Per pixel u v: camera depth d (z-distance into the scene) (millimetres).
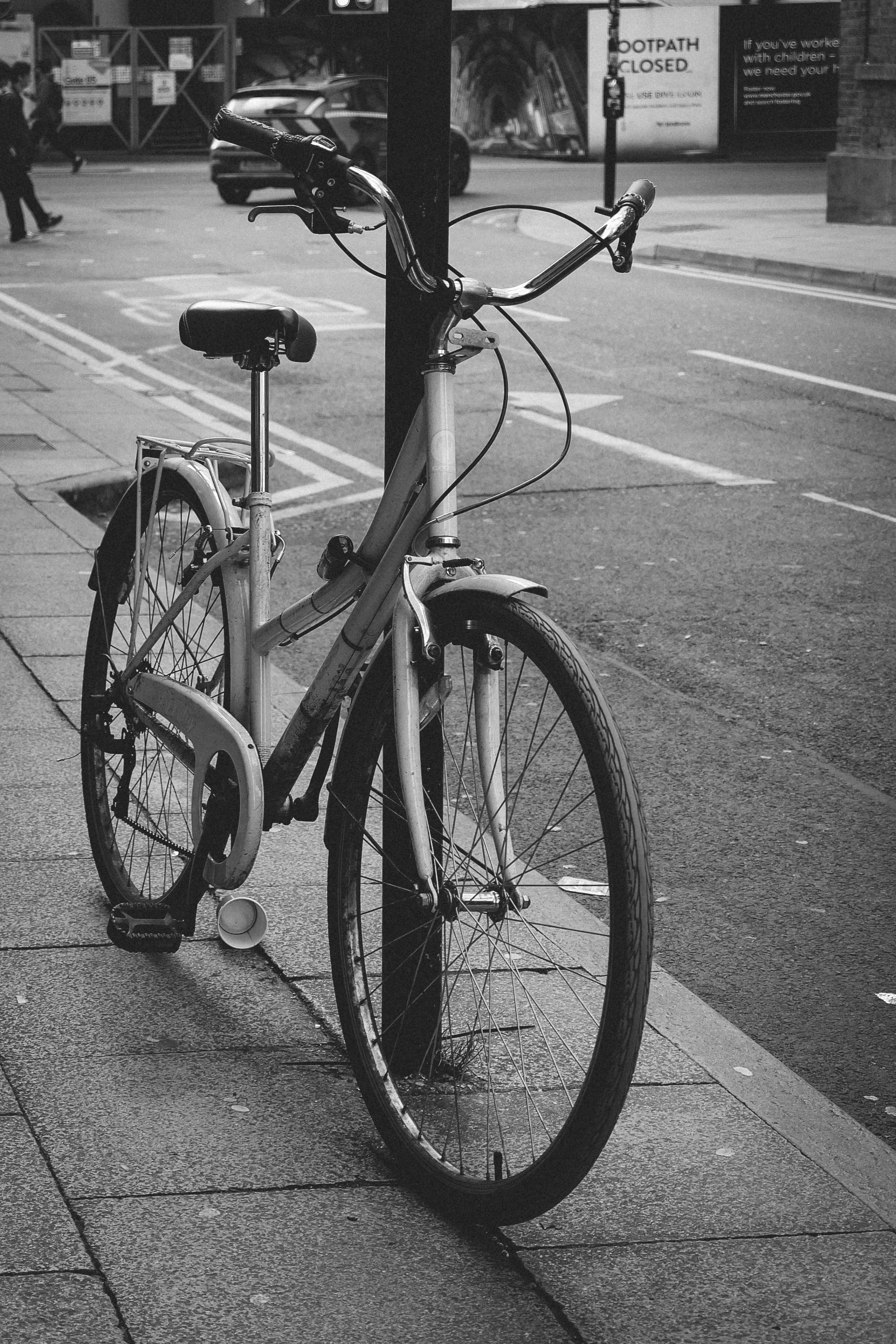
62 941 3871
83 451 10000
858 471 10047
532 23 36281
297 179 2914
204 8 42594
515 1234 2811
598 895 4496
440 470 2895
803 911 4625
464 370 13344
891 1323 2613
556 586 7715
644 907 2559
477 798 3047
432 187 3115
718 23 35531
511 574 7898
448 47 3086
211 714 3455
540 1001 3562
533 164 35688
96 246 21688
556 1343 2539
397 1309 2600
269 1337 2520
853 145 22562
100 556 4121
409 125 3094
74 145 40812
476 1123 3094
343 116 26641
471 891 2977
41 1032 3443
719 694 6348
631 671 6590
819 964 4328
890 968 4316
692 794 5418
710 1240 2809
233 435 10898
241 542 3551
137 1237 2752
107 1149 3018
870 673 6598
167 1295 2604
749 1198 2939
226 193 27234
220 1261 2699
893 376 12992
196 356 14062
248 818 3332
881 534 8672
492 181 30938
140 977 3705
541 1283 2678
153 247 21578
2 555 7492
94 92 40562
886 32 21891
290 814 3422
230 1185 2922
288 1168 2984
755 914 4602
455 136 27328
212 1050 3395
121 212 26328
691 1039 3557
